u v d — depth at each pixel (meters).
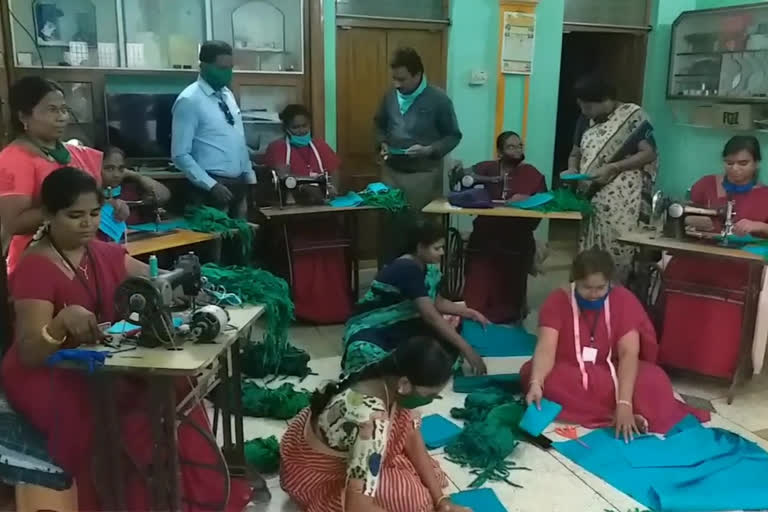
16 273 1.94
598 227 4.17
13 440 1.95
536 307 4.57
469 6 5.02
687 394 3.24
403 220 4.02
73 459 1.96
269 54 4.66
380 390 1.92
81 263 2.00
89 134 4.27
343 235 4.22
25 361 1.84
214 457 2.17
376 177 5.25
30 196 2.30
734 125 5.05
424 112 4.31
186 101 3.58
